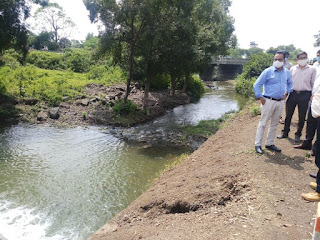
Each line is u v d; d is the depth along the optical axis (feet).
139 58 62.54
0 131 41.81
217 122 51.11
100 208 22.09
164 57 54.65
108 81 79.51
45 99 55.16
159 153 35.50
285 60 29.68
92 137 41.45
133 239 13.58
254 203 13.99
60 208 21.93
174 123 53.11
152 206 17.37
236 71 186.39
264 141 24.06
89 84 70.49
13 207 21.81
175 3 51.85
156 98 72.33
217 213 14.02
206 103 80.43
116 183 26.53
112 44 53.21
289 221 12.32
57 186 25.55
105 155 34.12
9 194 23.75
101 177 27.76
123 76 85.51
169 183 20.43
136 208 17.87
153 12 48.85
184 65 57.16
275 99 19.11
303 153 20.40
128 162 32.04
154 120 55.67
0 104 50.29
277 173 17.10
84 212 21.47
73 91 61.26
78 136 41.55
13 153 33.32
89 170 29.37
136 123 51.57
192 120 56.24
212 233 12.02
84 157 33.12
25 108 50.90
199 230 12.51
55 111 49.90
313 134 20.45
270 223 12.21
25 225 19.57
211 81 174.81
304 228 11.78
